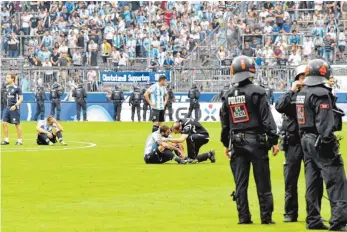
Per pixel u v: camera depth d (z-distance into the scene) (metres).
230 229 29.25
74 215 33.44
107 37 130.62
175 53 129.12
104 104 118.88
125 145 74.19
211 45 127.31
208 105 114.75
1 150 68.00
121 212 34.12
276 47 124.38
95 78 119.19
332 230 28.52
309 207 29.16
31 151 67.19
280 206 35.44
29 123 110.62
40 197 39.22
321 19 127.44
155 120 76.62
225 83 116.19
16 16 137.62
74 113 119.12
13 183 45.09
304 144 29.00
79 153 65.44
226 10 133.62
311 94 28.55
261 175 29.84
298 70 30.72
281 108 30.88
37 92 116.81
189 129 55.28
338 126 29.27
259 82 112.00
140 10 135.75
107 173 49.97
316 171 29.08
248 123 29.62
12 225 30.98
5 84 118.50
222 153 64.06
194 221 31.41
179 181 45.41
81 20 135.75
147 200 37.78
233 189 41.72
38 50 133.00
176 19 133.38
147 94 76.00
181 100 116.62
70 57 130.75
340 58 124.69
